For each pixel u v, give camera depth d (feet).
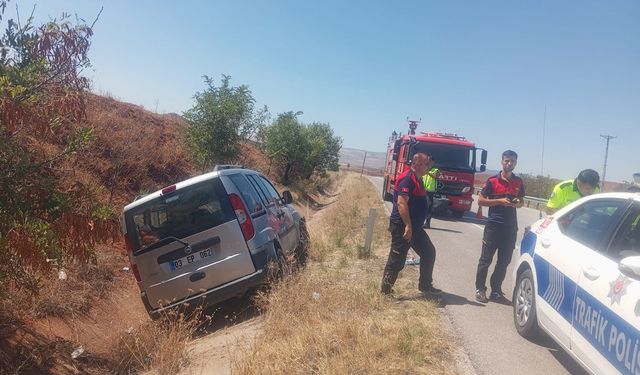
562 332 16.02
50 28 15.29
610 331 13.21
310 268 30.45
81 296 26.66
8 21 15.25
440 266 31.71
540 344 18.80
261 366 16.02
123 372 20.80
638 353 11.87
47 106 15.53
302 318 19.83
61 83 15.80
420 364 15.85
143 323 24.90
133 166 45.52
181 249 24.29
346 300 21.57
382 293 23.09
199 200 24.52
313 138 114.11
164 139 55.77
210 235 24.25
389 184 77.36
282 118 96.94
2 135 15.34
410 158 61.21
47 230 15.98
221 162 52.90
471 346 18.17
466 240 44.52
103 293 28.68
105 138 44.45
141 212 24.66
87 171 38.91
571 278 15.97
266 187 31.50
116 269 32.04
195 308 24.39
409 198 22.76
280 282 24.06
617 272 13.91
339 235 40.27
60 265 17.52
